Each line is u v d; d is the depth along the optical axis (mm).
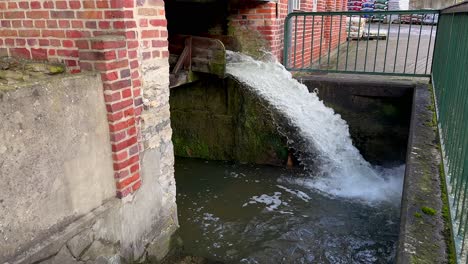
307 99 5609
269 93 5395
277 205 4637
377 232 4059
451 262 1929
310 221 4277
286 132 5457
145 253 3240
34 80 2342
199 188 5078
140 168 3053
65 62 2902
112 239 2873
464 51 2777
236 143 5773
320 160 5465
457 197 2320
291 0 6582
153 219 3297
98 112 2650
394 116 5516
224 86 5641
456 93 2938
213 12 5949
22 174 2217
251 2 5715
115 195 2898
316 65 8047
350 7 22359
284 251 3756
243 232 4078
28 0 2906
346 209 4535
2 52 3158
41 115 2281
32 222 2311
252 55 5930
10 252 2205
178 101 5957
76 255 2594
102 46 2553
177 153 6227
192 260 3531
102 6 2684
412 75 5492
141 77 2936
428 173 2902
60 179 2451
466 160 2170
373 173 5477
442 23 4895
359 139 5734
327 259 3646
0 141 2074
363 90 5531
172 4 5992
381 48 11008
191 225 4207
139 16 2820
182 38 4930
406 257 1975
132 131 2895
